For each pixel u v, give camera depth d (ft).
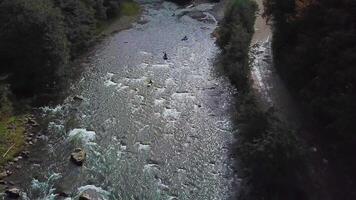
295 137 127.44
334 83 124.98
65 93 177.78
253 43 216.33
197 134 154.92
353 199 116.78
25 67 169.78
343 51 122.01
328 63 127.03
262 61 197.57
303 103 150.10
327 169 126.52
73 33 202.69
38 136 150.51
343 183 121.80
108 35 237.86
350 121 113.91
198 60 211.20
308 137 140.56
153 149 146.41
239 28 205.98
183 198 125.70
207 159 142.20
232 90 183.01
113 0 257.96
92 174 133.39
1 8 167.12
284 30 179.22
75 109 167.12
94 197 123.65
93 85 185.06
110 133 153.79
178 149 146.82
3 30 165.89
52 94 173.88
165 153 144.66
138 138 151.84
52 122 158.30
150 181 131.85
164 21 262.47
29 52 166.81
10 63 171.94
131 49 221.66
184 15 273.13
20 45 166.30
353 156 128.26
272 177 119.03
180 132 155.84
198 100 176.65
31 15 163.53
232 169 137.08
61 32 176.04
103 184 129.70
